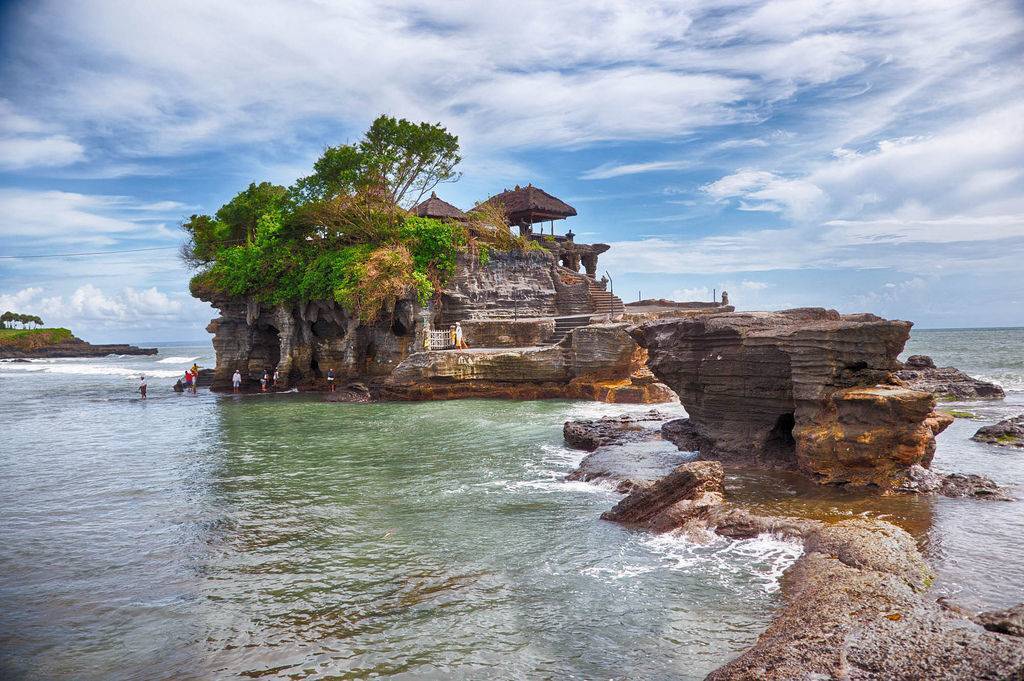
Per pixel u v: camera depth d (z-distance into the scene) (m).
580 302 47.81
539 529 12.42
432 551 11.36
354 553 11.39
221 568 10.85
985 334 131.25
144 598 9.72
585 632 8.13
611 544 11.43
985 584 8.80
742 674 6.65
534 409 30.84
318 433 25.39
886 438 13.67
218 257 47.62
